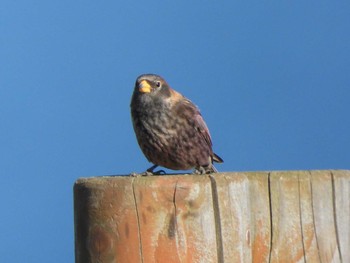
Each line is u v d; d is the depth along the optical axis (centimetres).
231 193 725
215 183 721
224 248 718
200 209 719
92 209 741
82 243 756
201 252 716
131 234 725
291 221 749
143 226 722
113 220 731
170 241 717
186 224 717
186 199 719
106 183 736
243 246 727
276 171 757
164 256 718
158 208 722
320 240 757
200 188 720
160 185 722
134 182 727
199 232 717
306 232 752
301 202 754
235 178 730
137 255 723
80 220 760
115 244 729
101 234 736
